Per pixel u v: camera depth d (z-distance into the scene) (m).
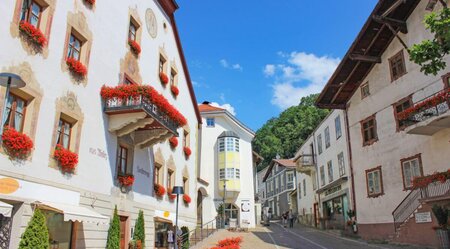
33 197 11.64
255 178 52.66
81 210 13.15
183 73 26.62
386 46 25.00
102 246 15.05
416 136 21.80
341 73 26.77
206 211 35.69
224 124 42.09
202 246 22.34
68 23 14.17
